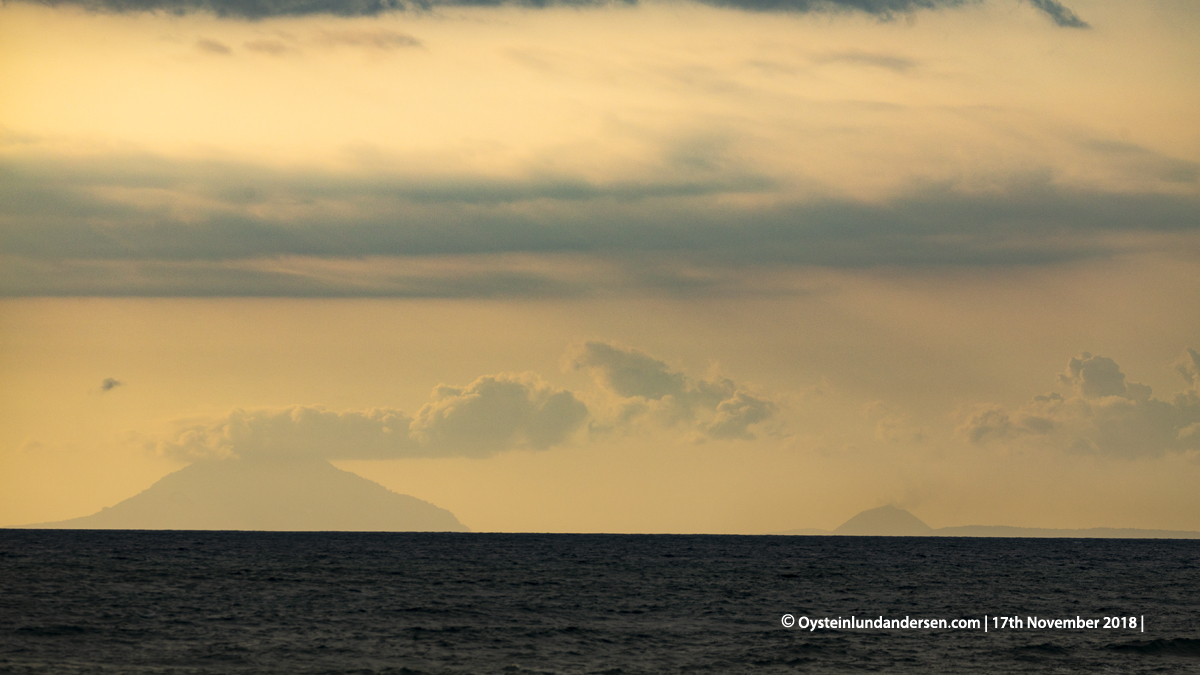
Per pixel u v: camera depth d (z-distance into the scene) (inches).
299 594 3380.9
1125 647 2463.1
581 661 2236.7
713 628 2770.7
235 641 2356.1
